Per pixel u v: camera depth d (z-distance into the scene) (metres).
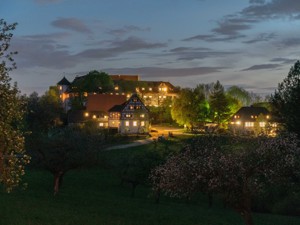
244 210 29.97
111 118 154.38
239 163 28.45
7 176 25.33
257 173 29.73
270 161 28.88
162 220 42.41
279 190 54.16
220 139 31.73
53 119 139.12
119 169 71.19
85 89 187.25
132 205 52.44
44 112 131.75
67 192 60.56
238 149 29.98
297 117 64.69
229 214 49.97
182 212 49.28
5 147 25.64
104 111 159.62
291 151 28.69
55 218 38.09
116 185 74.62
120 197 61.69
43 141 56.12
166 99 191.25
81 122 153.62
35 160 55.44
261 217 47.62
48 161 55.44
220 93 157.00
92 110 159.62
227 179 28.02
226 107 156.50
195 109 149.00
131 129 151.62
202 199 64.56
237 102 182.88
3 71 25.89
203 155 29.42
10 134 25.84
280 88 75.12
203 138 31.34
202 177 27.45
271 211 55.12
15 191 53.44
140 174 64.50
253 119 159.75
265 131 32.25
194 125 149.38
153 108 185.00
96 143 59.69
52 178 72.06
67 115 164.12
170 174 28.69
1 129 25.22
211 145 30.62
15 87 26.44
